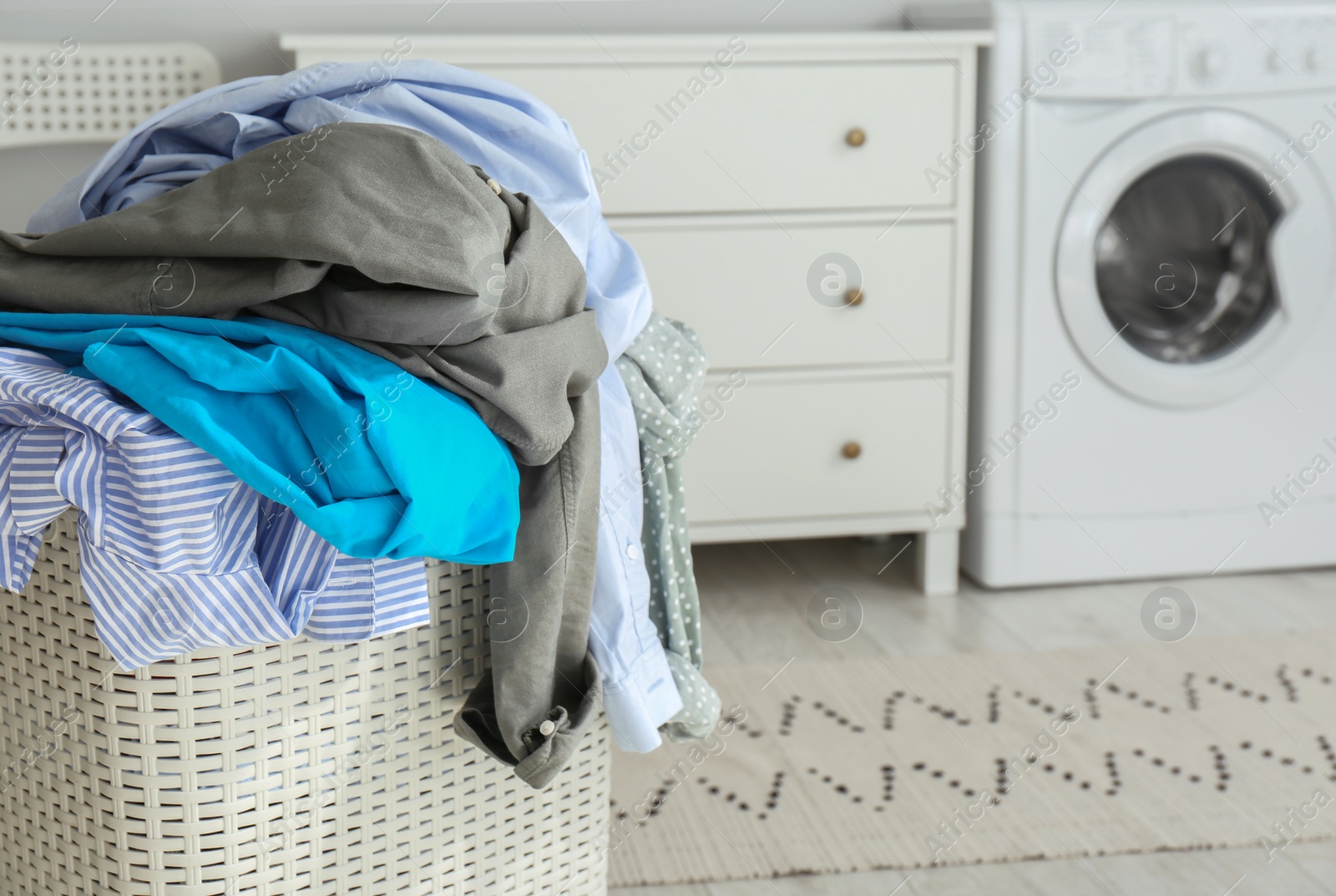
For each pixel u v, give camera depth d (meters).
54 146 1.92
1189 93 1.82
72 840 0.82
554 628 0.83
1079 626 1.81
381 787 0.84
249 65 1.99
